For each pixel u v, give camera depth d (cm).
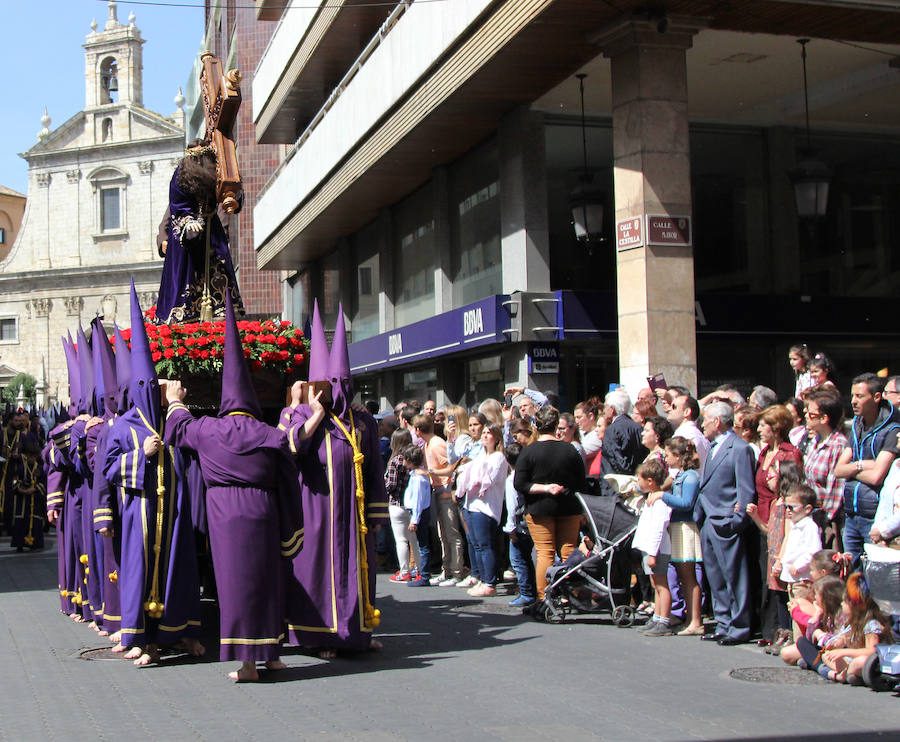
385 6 1953
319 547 772
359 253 2561
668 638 844
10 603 1155
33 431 1998
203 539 924
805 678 684
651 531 859
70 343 1120
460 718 585
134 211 6353
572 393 1631
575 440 1070
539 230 1616
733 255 1734
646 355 1234
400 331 2112
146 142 6325
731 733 546
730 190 1741
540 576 951
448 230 1964
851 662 658
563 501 948
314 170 2300
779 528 766
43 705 644
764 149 1761
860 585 682
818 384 941
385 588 1180
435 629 896
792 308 1678
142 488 771
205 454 712
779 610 777
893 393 773
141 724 588
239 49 3189
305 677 711
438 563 1358
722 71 1498
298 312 3170
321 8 2088
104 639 895
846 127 1770
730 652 779
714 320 1631
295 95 2452
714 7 1214
